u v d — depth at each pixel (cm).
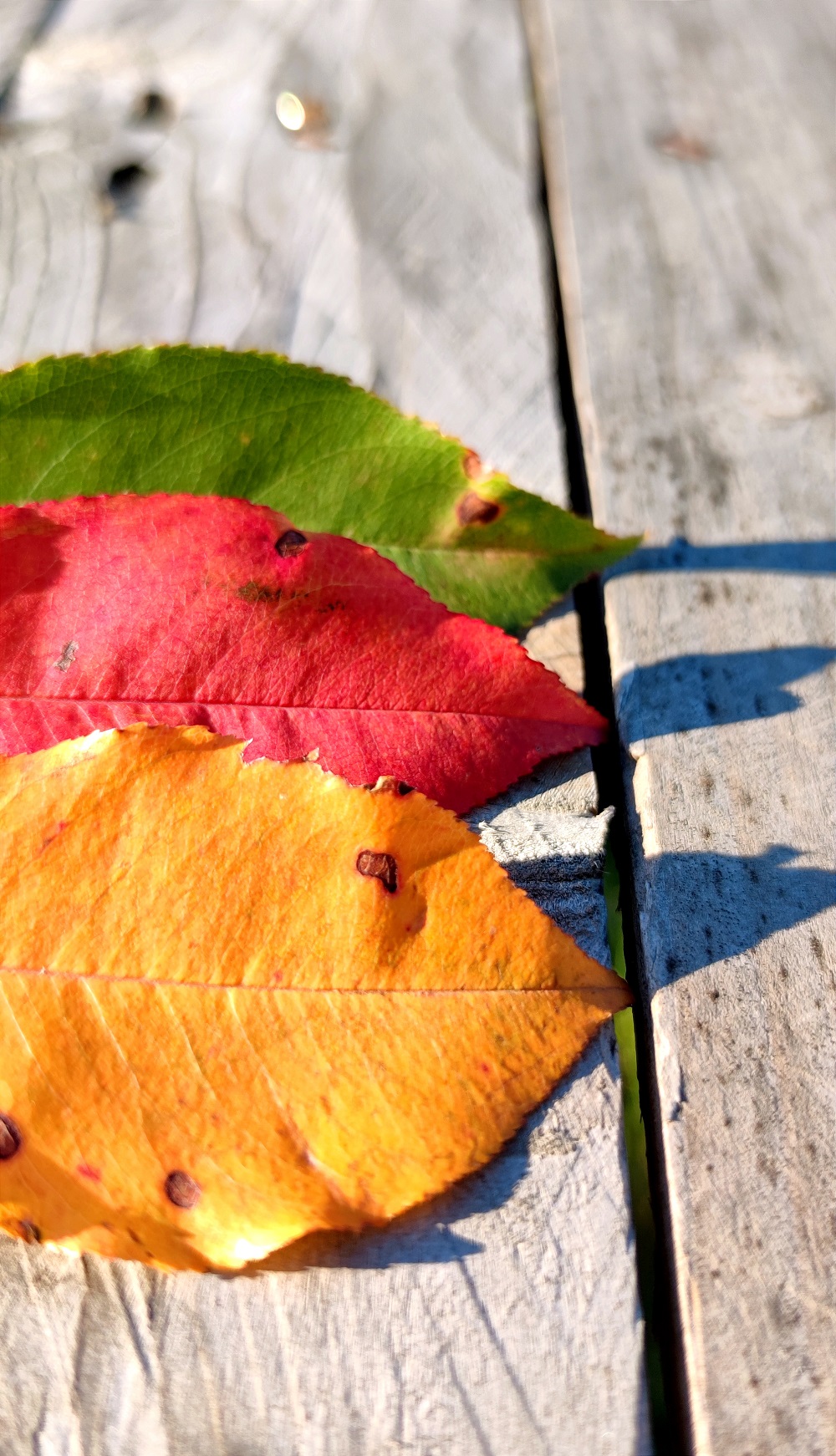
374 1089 23
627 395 31
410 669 25
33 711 24
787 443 30
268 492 26
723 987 25
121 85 38
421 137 36
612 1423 23
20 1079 23
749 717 27
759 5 41
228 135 36
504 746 25
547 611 28
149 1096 23
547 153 36
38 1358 23
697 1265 24
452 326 32
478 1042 23
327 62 38
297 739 25
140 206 34
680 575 29
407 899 24
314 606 25
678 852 26
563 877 26
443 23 40
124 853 23
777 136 36
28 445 25
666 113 37
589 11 41
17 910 23
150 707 24
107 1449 23
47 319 32
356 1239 24
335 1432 23
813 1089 24
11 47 39
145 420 25
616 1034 26
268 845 24
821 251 33
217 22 39
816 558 29
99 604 24
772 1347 23
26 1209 23
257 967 23
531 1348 23
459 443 26
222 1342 24
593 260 33
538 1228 24
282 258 33
